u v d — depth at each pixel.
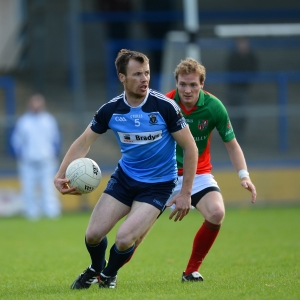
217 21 84.56
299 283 22.92
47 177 60.41
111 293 21.48
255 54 76.38
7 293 22.94
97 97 79.75
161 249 37.06
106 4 83.19
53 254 36.09
